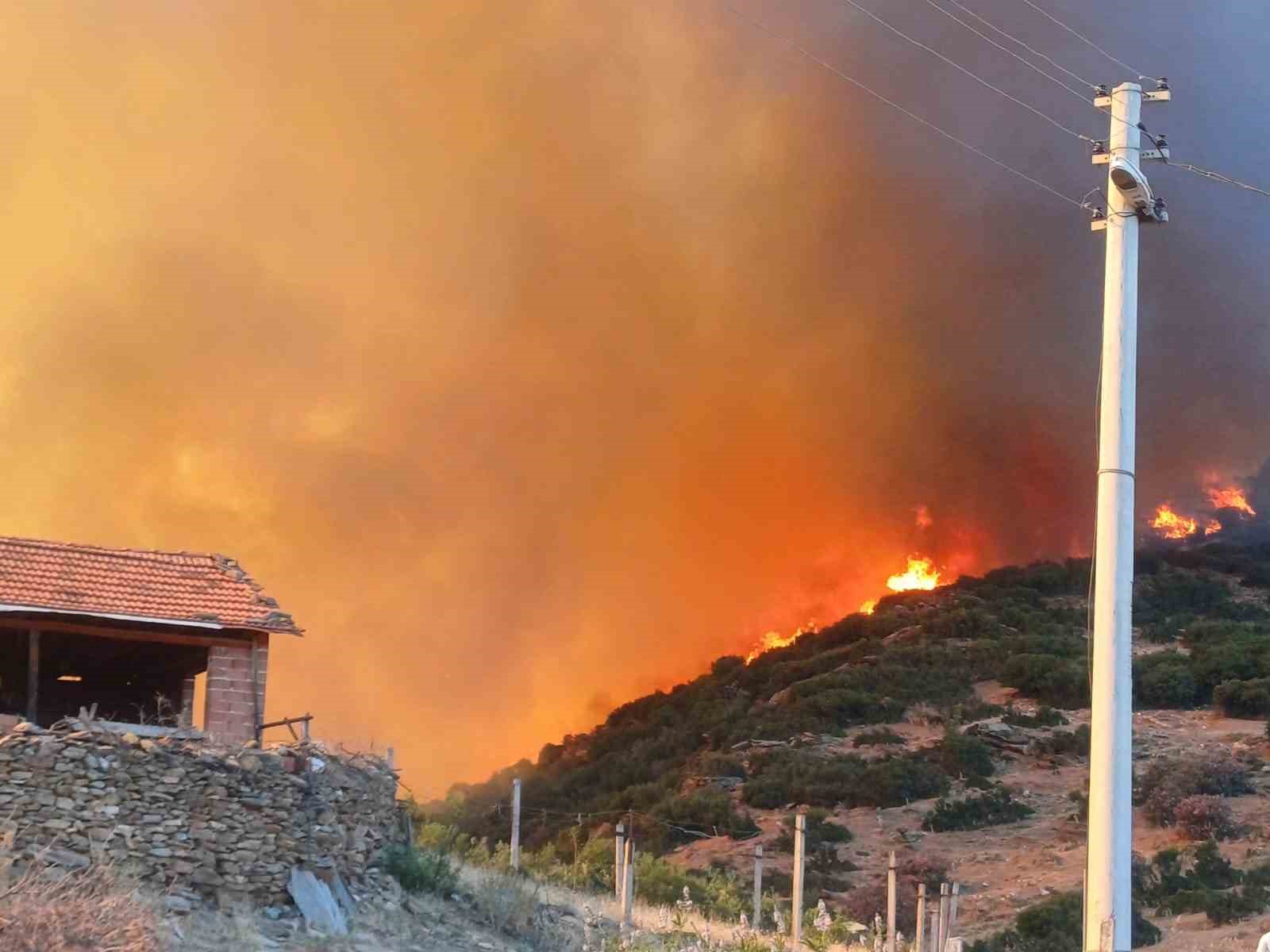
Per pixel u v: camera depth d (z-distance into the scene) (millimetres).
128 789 19625
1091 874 14875
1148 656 70312
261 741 21812
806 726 66562
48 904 15273
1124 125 16625
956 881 45969
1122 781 14961
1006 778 57625
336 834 21297
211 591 22875
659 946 22656
